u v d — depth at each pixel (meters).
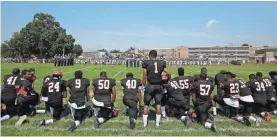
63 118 7.50
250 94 7.86
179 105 7.48
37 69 29.86
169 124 7.03
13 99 7.44
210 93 6.97
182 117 7.32
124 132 6.28
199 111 6.94
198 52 124.31
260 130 6.46
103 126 6.77
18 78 7.58
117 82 16.53
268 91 8.26
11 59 71.00
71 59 42.12
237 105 7.43
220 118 7.66
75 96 6.94
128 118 7.60
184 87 7.73
